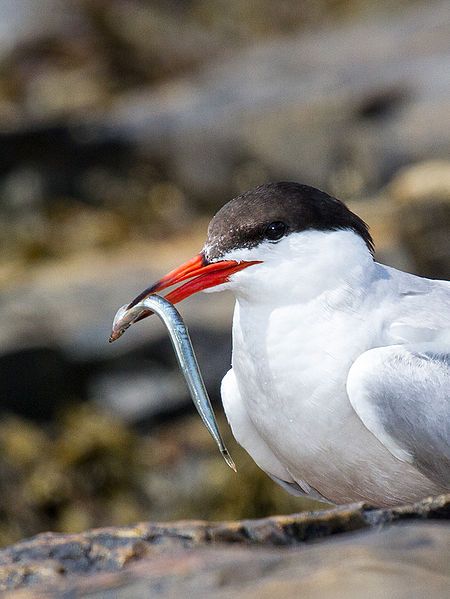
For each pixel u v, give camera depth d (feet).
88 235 53.26
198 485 42.14
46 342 43.42
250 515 41.57
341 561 16.20
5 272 49.73
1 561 18.17
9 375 43.11
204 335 43.04
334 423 23.35
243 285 23.66
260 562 16.81
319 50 66.18
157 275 47.62
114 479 42.37
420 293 23.75
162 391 43.73
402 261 46.50
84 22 68.49
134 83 67.00
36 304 45.73
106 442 42.73
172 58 68.28
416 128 53.06
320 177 54.90
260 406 24.27
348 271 23.35
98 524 41.83
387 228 48.21
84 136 57.41
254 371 24.03
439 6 71.26
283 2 77.41
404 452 22.67
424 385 22.43
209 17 75.20
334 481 24.47
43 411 43.55
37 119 57.93
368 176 53.83
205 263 23.81
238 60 67.05
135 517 41.91
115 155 57.52
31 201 56.18
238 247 23.54
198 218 56.08
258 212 23.44
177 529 18.63
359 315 23.25
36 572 17.84
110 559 18.06
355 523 18.84
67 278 47.93
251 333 23.89
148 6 72.18
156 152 57.41
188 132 57.26
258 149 56.08
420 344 22.98
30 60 66.74
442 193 46.73
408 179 48.60
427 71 58.13
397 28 68.08
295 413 23.62
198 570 16.88
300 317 23.35
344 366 23.11
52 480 42.14
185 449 42.93
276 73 62.69
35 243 51.88
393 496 24.22
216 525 18.75
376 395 22.45
